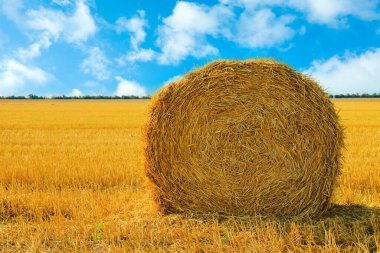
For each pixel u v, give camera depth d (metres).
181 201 7.30
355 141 15.90
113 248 5.44
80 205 7.49
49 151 14.17
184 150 7.24
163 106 7.26
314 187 7.07
